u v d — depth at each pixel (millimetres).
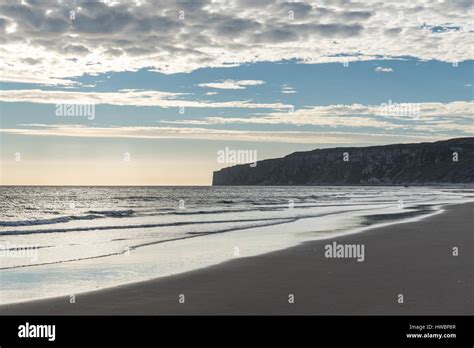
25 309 10586
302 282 12930
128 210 50844
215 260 17359
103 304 10930
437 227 28266
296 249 19781
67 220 37969
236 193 131250
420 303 10398
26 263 17062
